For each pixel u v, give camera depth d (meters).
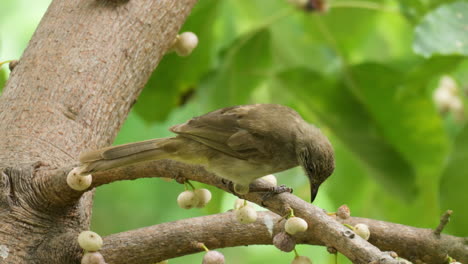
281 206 8.18
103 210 14.78
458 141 11.30
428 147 13.42
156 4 9.88
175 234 8.45
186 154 9.52
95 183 8.83
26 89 9.09
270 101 14.33
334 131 13.29
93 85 9.20
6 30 15.19
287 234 7.83
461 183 11.16
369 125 13.38
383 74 13.02
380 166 13.26
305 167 11.30
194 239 8.47
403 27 14.93
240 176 9.25
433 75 12.71
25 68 9.30
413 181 13.28
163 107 13.91
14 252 8.13
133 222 14.86
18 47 15.13
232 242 8.58
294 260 7.89
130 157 8.62
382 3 13.80
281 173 14.09
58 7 9.83
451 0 13.09
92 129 9.05
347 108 13.35
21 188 8.34
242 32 14.86
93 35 9.45
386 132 13.37
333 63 14.16
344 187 14.47
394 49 15.36
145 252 8.36
